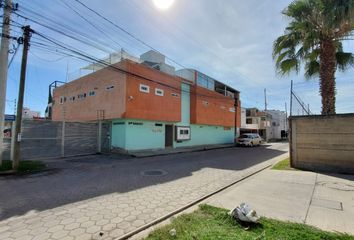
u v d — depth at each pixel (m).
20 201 5.63
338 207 5.10
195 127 24.34
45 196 6.05
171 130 21.02
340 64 12.45
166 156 15.60
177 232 3.81
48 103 29.44
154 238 3.64
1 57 9.63
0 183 7.46
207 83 27.09
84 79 20.14
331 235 3.64
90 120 18.95
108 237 3.79
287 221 4.28
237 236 3.60
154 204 5.50
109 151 16.94
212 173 9.66
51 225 4.24
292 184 7.29
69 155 14.23
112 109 16.69
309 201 5.53
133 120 16.97
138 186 7.22
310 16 10.80
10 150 11.68
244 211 4.22
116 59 17.92
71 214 4.80
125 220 4.51
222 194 6.34
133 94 16.25
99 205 5.38
